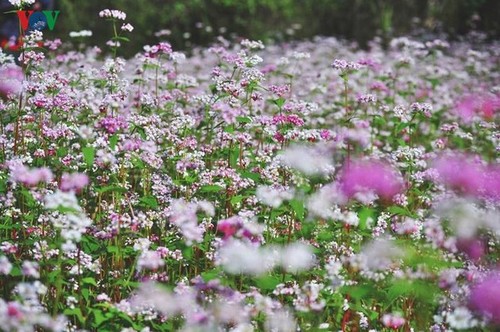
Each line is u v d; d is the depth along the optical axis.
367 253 5.04
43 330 4.90
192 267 5.73
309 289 4.90
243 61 7.85
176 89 9.33
